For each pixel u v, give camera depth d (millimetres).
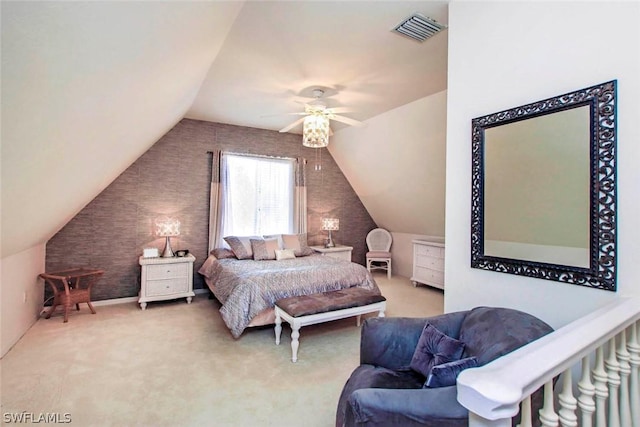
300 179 5648
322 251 5516
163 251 4555
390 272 6176
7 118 1070
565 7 1546
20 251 3027
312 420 1943
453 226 2064
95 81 1421
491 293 1853
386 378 1589
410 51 2654
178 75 2434
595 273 1419
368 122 4637
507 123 1756
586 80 1472
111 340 3061
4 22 729
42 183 1933
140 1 1161
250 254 4582
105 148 2494
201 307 4145
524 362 816
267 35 2439
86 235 4117
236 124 5047
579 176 1474
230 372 2502
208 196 4910
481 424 716
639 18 1323
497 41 1824
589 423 1021
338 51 2680
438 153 4223
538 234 1625
